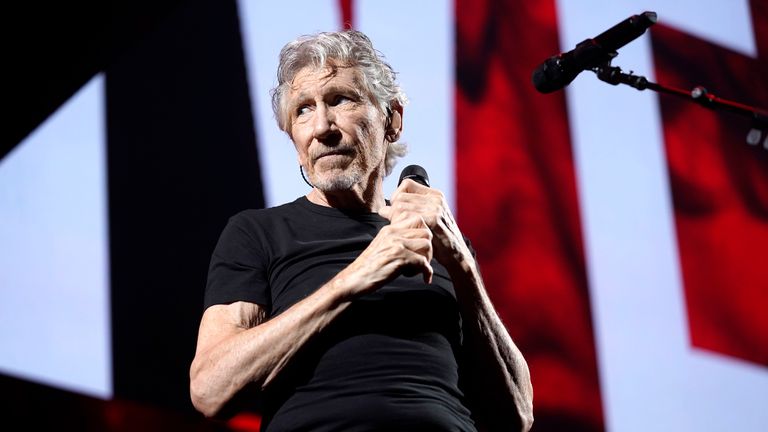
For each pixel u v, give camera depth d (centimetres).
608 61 768
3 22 1062
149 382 1040
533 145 1284
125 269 1062
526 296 1217
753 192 1373
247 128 1149
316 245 611
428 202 588
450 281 616
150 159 1105
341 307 553
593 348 1215
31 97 1074
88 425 1009
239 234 623
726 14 1480
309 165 632
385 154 671
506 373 617
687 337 1252
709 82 1423
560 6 1383
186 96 1138
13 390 993
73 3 1083
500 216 1240
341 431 536
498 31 1327
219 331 579
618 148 1319
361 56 650
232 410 557
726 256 1317
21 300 1018
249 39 1182
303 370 558
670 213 1309
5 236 1030
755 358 1277
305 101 635
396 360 557
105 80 1110
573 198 1276
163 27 1147
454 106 1265
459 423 557
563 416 1180
